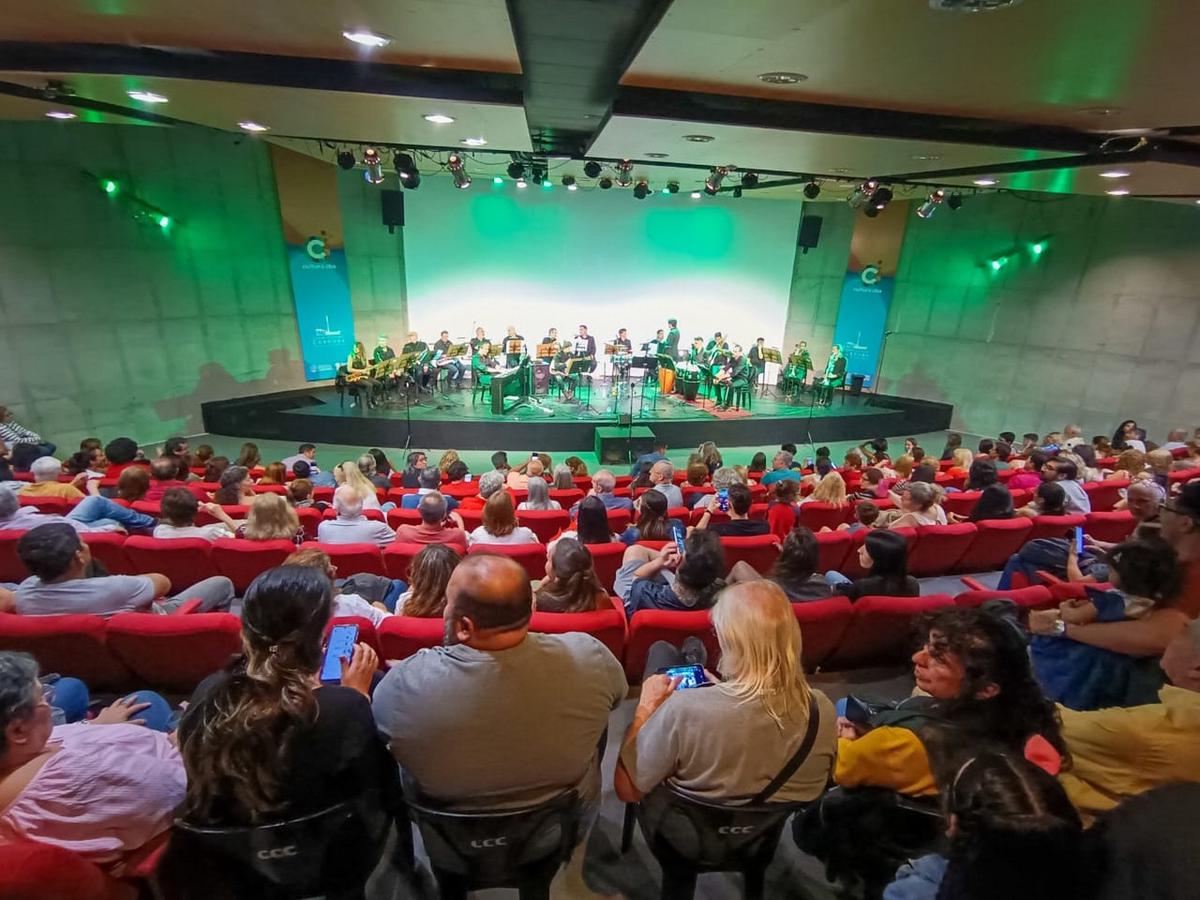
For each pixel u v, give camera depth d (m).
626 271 13.92
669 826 1.66
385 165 11.10
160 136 9.01
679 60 3.78
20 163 7.84
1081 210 10.50
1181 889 0.87
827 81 4.11
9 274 7.87
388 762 1.56
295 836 1.44
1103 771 1.58
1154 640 2.14
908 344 13.05
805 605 2.87
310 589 1.48
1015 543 4.68
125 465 5.79
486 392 12.19
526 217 13.25
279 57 4.30
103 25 3.71
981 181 7.64
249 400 10.45
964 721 1.63
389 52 4.10
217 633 2.58
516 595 1.45
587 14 2.63
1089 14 2.69
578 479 7.35
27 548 2.60
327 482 6.29
